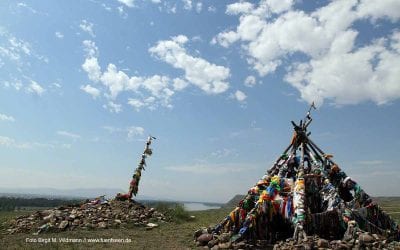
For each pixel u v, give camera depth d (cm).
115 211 2367
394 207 5672
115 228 2062
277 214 1571
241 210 1634
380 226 1639
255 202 1645
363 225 1561
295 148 1842
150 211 2461
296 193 1523
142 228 2089
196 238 1627
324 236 1488
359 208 1616
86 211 2309
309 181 1650
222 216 2991
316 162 1745
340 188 1758
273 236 1547
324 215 1494
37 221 2111
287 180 1686
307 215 1489
